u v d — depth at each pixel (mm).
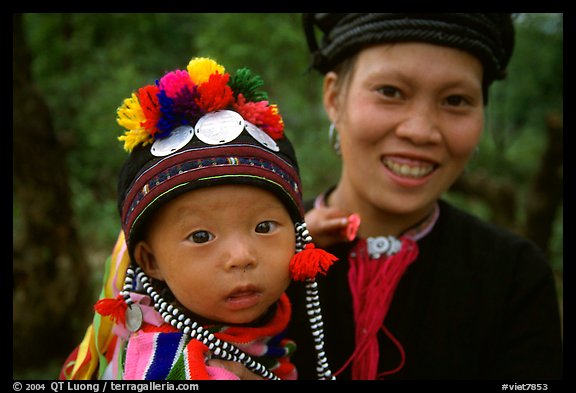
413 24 1009
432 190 1096
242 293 800
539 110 4812
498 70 1134
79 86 3688
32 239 2295
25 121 2188
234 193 780
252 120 855
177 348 824
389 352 1095
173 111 810
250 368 868
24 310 2277
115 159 3449
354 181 1139
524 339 1085
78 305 2393
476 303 1107
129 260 928
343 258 1157
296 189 859
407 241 1140
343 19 1114
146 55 3736
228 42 3109
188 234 789
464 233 1188
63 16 3537
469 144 1080
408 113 1043
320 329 932
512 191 3340
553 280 1171
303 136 3734
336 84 1202
